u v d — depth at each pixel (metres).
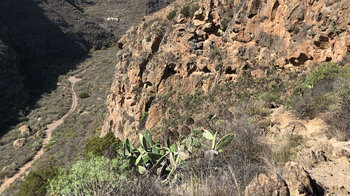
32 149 36.19
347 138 4.83
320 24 12.08
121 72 27.33
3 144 39.25
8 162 33.81
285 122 7.06
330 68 10.63
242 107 10.82
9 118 46.25
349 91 6.25
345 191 3.00
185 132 7.64
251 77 15.68
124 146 4.27
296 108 7.95
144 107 21.00
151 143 4.57
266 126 6.65
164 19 25.22
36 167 29.02
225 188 2.95
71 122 43.69
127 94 23.98
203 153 4.14
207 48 19.25
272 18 15.17
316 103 7.61
